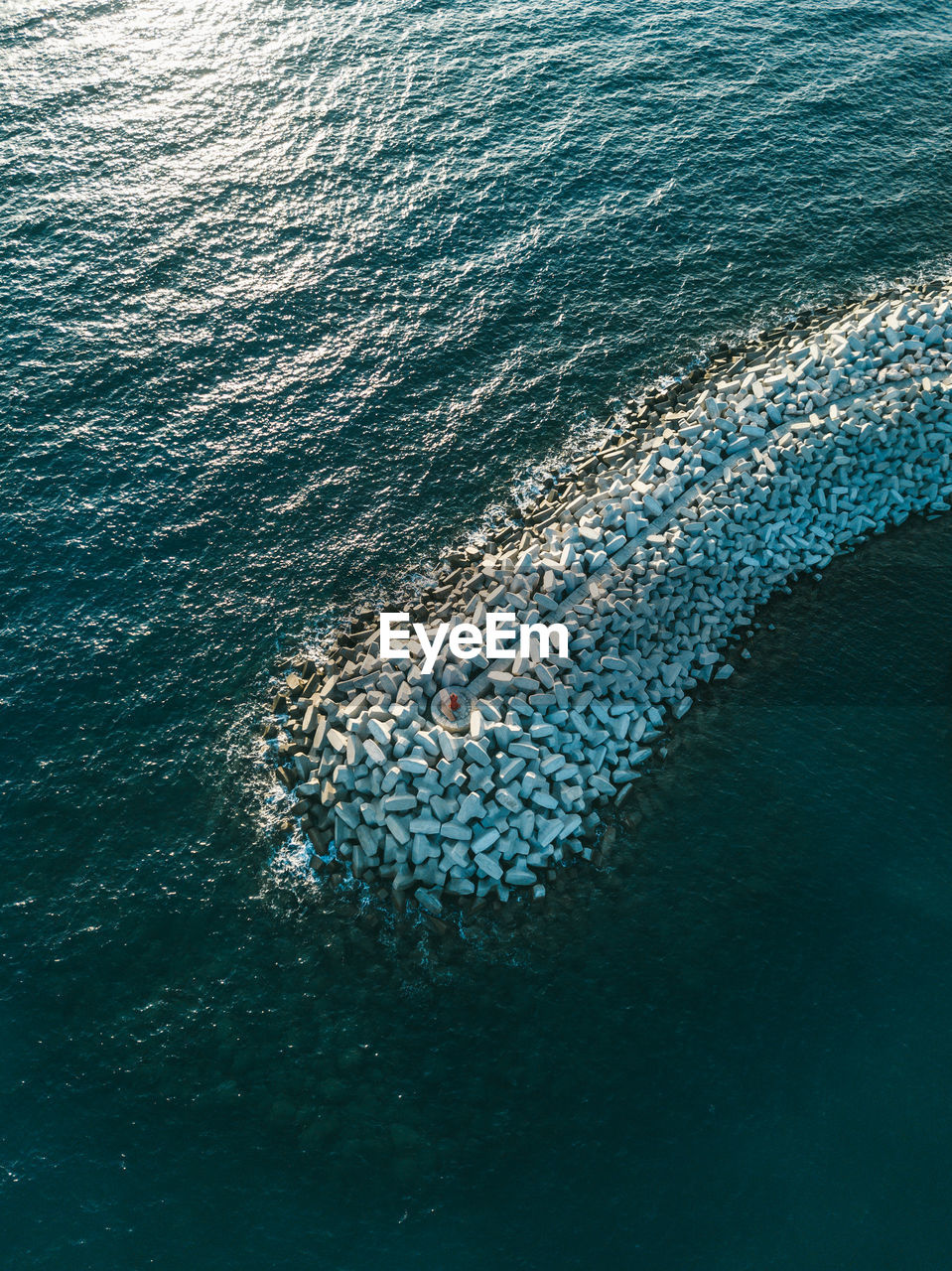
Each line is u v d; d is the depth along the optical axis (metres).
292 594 39.62
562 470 44.31
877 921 29.17
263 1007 28.22
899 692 35.97
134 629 38.19
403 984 28.73
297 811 33.03
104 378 46.69
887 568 40.62
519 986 28.53
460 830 31.12
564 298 52.28
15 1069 26.83
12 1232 23.84
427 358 48.81
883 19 72.88
